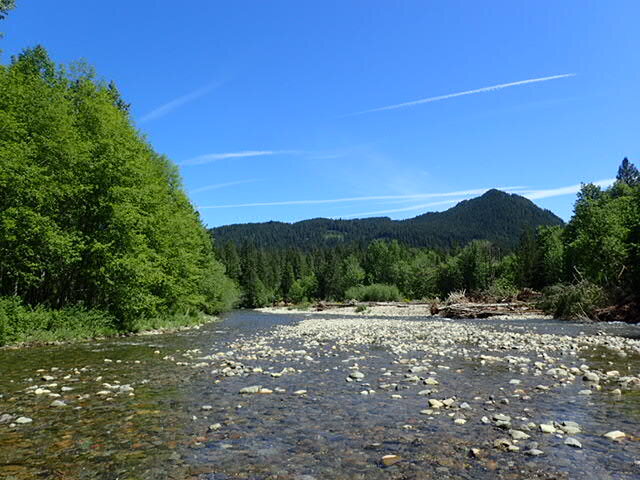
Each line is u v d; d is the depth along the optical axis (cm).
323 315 5222
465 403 752
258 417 693
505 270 8900
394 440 582
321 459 518
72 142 2259
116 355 1431
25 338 1783
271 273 14600
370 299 7956
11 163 1900
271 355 1384
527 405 750
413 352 1431
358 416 695
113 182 2447
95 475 473
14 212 1944
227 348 1614
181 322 3034
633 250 3703
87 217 2402
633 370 1070
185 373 1082
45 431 625
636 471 475
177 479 462
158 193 3123
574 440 562
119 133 2597
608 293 3259
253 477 468
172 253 3186
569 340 1747
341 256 16075
